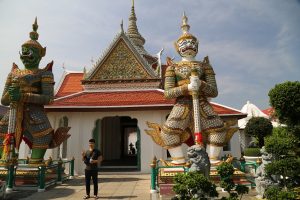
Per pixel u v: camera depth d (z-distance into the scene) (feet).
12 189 40.22
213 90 43.04
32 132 45.39
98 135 61.31
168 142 41.93
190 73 43.19
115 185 44.52
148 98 60.18
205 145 43.09
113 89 65.26
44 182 40.73
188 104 42.60
